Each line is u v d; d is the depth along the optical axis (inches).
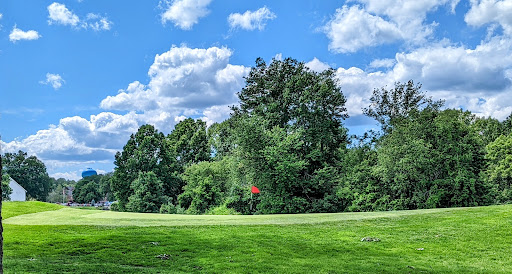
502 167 1769.2
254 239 566.9
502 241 533.0
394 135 1592.0
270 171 1587.1
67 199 5964.6
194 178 2111.2
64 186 6102.4
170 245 514.3
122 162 2212.1
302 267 408.8
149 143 2239.2
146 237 563.5
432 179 1488.7
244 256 458.0
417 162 1418.6
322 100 1728.6
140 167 2207.2
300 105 1708.9
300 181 1640.0
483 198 1455.5
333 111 1779.0
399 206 1464.1
